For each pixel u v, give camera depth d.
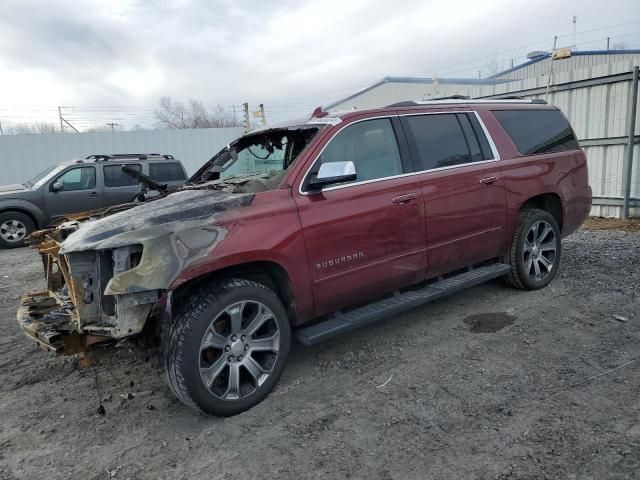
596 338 4.18
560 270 6.14
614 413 3.09
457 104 4.98
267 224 3.53
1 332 5.36
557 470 2.63
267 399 3.60
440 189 4.46
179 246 3.21
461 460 2.77
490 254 5.04
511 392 3.43
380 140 4.28
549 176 5.42
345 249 3.89
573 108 10.02
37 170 16.78
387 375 3.82
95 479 2.85
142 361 4.39
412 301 4.28
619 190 9.48
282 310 3.64
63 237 4.16
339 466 2.80
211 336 3.30
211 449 3.06
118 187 11.98
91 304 3.34
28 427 3.43
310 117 4.45
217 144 19.73
